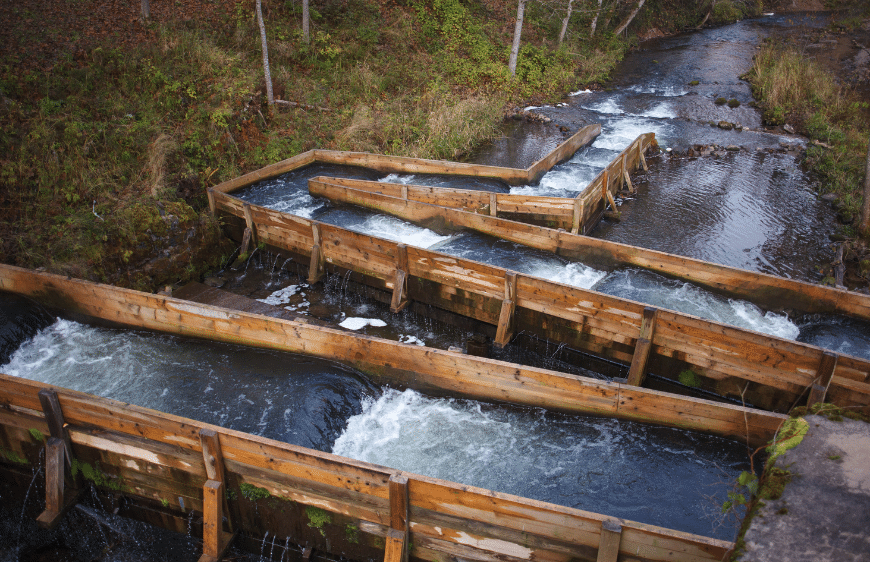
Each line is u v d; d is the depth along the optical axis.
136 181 12.12
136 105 14.26
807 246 12.83
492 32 26.80
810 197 15.30
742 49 30.62
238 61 17.23
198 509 6.32
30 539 6.76
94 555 6.50
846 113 20.20
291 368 7.87
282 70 18.30
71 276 9.89
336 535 5.82
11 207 10.98
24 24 16.14
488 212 13.00
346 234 10.53
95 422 6.21
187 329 8.66
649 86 26.00
